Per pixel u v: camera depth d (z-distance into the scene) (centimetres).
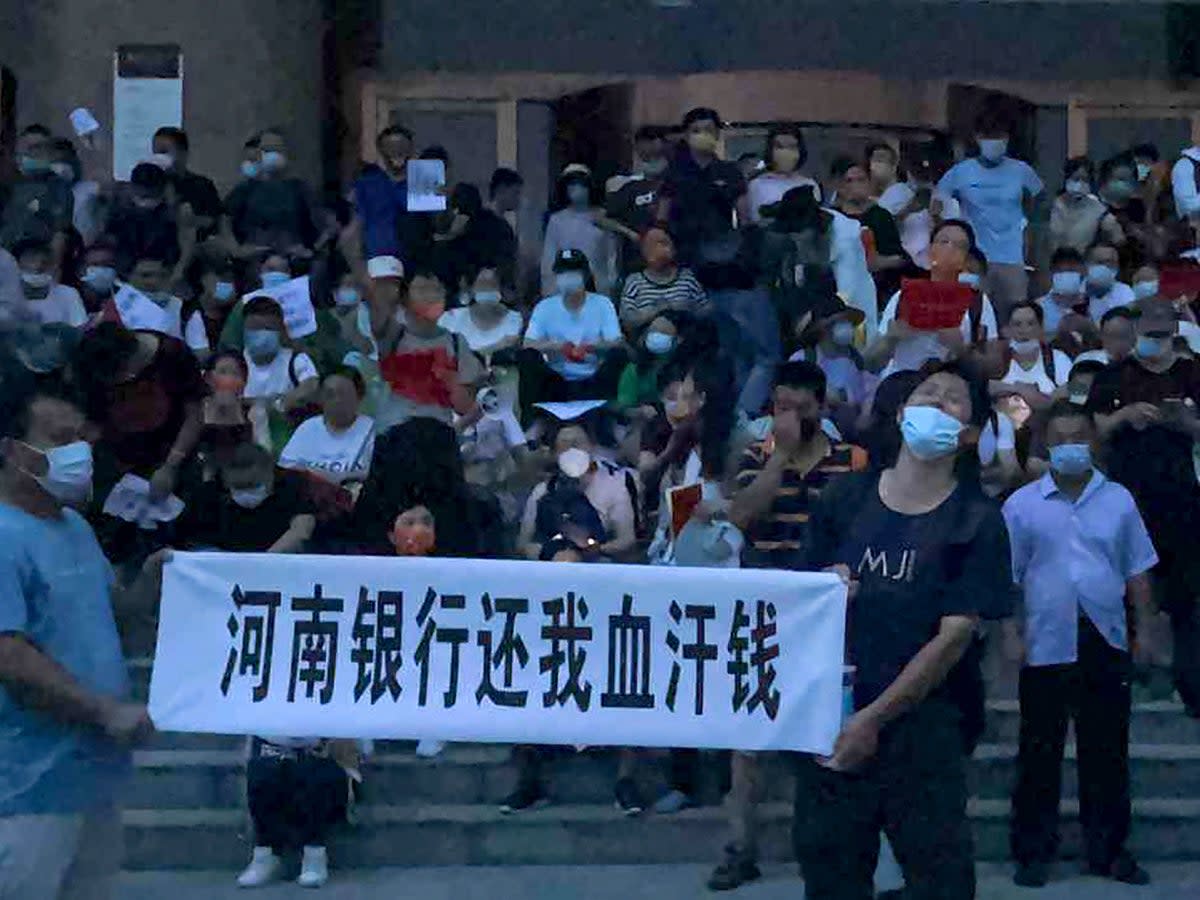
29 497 530
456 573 607
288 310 1063
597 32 1499
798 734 584
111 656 540
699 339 959
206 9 1396
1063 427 829
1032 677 840
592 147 1505
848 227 1094
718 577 596
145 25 1395
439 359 902
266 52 1405
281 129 1359
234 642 605
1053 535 836
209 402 955
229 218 1229
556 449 943
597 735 602
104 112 1393
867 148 1291
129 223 1168
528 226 1495
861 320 1042
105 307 1107
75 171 1259
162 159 1255
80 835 532
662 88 1480
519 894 825
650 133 1221
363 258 1212
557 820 877
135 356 939
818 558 593
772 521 764
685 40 1492
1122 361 955
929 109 1484
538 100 1501
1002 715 936
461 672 607
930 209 1262
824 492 593
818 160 1471
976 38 1502
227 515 881
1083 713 844
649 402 1036
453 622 608
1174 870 876
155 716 601
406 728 604
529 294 1352
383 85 1500
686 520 854
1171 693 977
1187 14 1522
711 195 1095
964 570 562
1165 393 945
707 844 880
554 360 1049
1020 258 1259
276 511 880
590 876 857
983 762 910
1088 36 1521
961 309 912
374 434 959
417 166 1209
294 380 1059
